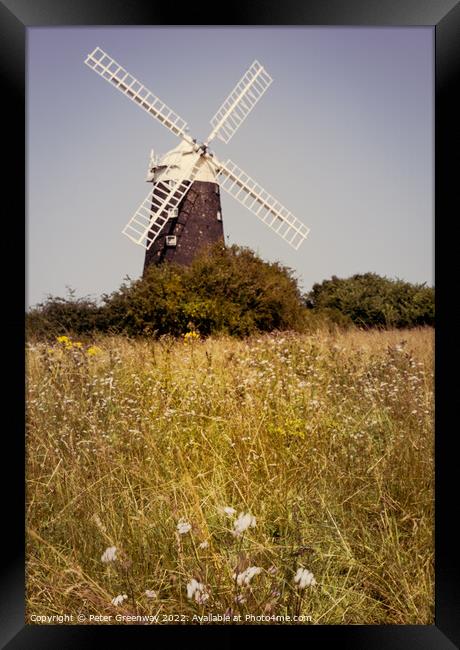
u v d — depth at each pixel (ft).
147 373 19.44
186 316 49.60
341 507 13.06
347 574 11.87
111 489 13.53
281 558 11.77
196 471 14.02
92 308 48.80
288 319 53.57
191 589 11.37
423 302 56.54
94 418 15.84
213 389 17.92
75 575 12.44
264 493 13.43
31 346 19.84
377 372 19.57
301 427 15.64
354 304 58.49
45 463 14.17
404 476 13.79
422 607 12.22
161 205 71.36
